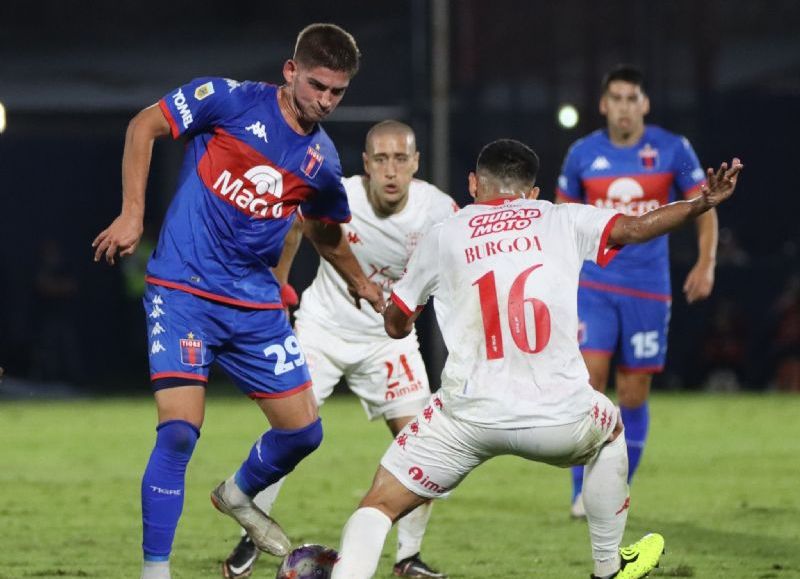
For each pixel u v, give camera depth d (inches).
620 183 1189.7
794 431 1818.4
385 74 2496.3
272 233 758.5
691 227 2583.7
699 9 2600.9
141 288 3122.5
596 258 707.4
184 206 748.6
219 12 2659.9
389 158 912.9
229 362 773.3
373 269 956.6
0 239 3506.4
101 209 3540.8
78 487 1304.1
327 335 956.6
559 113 2564.0
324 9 2598.4
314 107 735.1
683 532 1035.9
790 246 2640.3
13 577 857.5
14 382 2878.9
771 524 1075.3
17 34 2637.8
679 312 2600.9
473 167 2568.9
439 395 705.6
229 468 1433.3
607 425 714.8
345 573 685.9
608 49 2583.7
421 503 714.8
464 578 869.2
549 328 693.3
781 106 2628.0
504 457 1537.9
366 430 1863.9
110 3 2657.5
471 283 701.3
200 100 739.4
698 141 2625.5
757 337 2628.0
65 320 3011.8
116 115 2514.8
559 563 919.7
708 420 1967.3
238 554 865.5
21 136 3511.3
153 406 2340.1
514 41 2568.9
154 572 729.0
